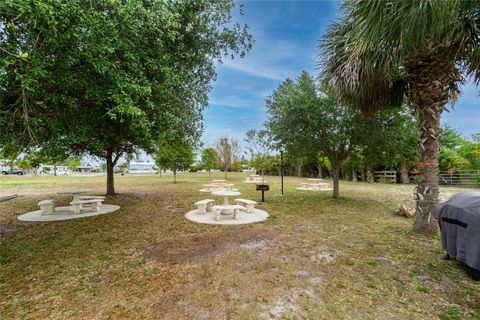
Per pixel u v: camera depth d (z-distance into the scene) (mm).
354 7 3824
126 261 3682
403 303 2535
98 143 4484
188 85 5641
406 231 5125
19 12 2496
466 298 2617
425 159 4770
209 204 8016
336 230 5293
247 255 3879
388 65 4066
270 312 2396
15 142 3504
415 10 2896
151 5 3578
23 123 3328
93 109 3863
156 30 3781
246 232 5184
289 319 2287
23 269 3424
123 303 2568
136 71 3625
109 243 4535
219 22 5648
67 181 22219
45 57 2936
